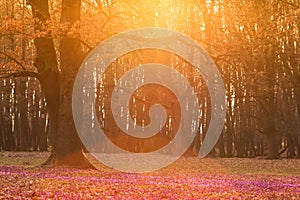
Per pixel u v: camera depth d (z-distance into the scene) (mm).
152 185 17922
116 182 18609
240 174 27812
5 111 68438
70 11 25859
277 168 34812
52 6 28719
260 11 33844
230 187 18250
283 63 51938
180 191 16078
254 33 34406
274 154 51719
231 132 65562
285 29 37312
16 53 26281
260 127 61875
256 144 74375
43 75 26969
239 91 59062
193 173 27688
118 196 13945
